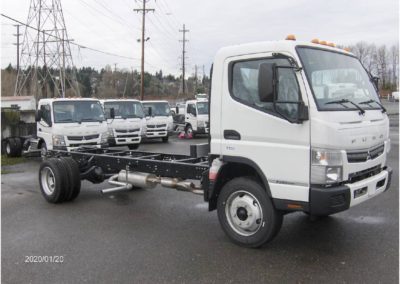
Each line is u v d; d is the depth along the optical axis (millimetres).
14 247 5637
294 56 4848
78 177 8125
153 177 7211
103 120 13859
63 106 13305
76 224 6676
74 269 4855
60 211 7516
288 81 4918
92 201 8250
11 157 15703
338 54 5512
